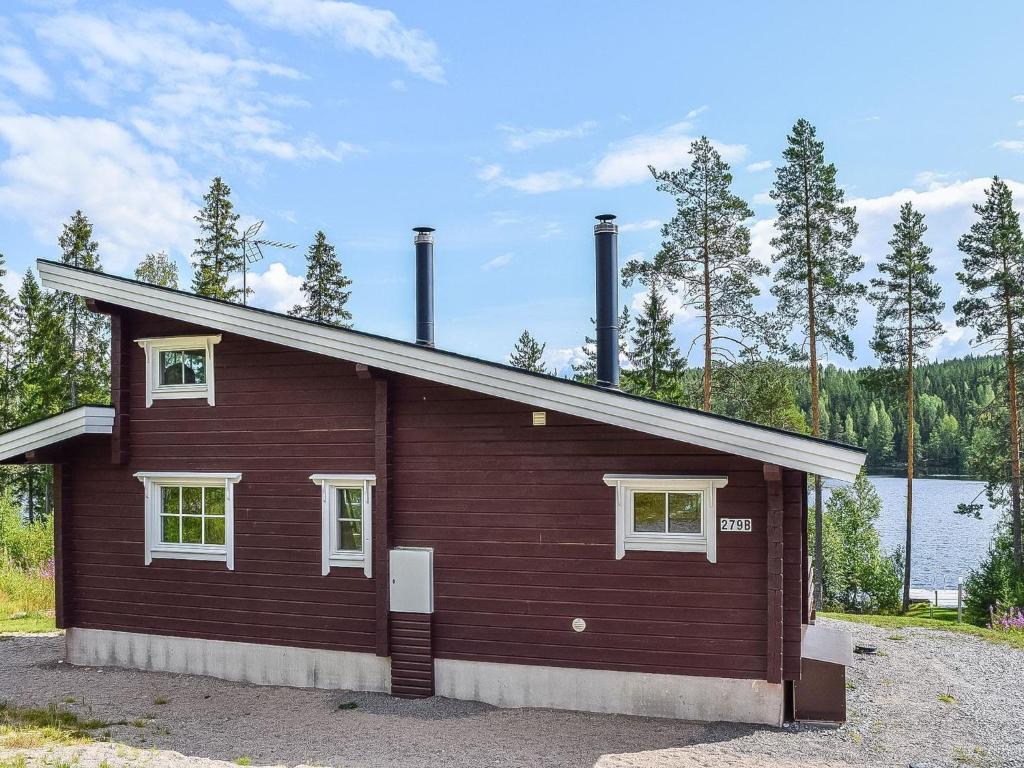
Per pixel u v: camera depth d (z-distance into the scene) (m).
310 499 10.86
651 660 9.29
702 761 7.77
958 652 12.90
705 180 27.28
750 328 27.23
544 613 9.70
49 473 42.50
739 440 8.61
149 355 11.80
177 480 11.63
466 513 10.04
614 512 9.50
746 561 9.01
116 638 11.93
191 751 8.12
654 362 36.47
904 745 8.28
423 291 13.84
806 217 27.89
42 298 42.78
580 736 8.59
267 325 10.49
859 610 31.53
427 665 10.04
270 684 10.93
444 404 10.16
